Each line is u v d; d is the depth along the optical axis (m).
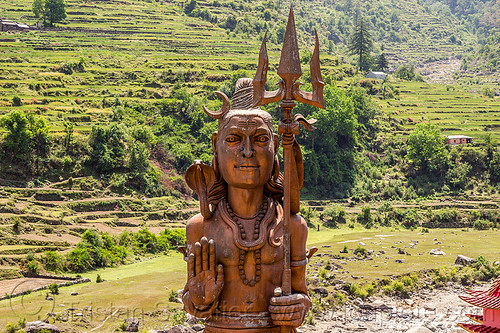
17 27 184.00
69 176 104.44
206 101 145.25
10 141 101.50
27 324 39.72
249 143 11.45
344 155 138.75
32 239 74.44
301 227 11.70
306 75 147.38
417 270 65.88
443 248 81.38
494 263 70.38
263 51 11.08
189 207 111.44
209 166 11.88
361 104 156.88
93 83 148.38
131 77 154.00
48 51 165.50
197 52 186.25
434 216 114.50
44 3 191.50
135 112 133.88
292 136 11.03
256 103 11.20
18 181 98.81
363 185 132.50
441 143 139.50
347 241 86.75
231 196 11.89
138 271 68.50
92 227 87.06
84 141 110.38
